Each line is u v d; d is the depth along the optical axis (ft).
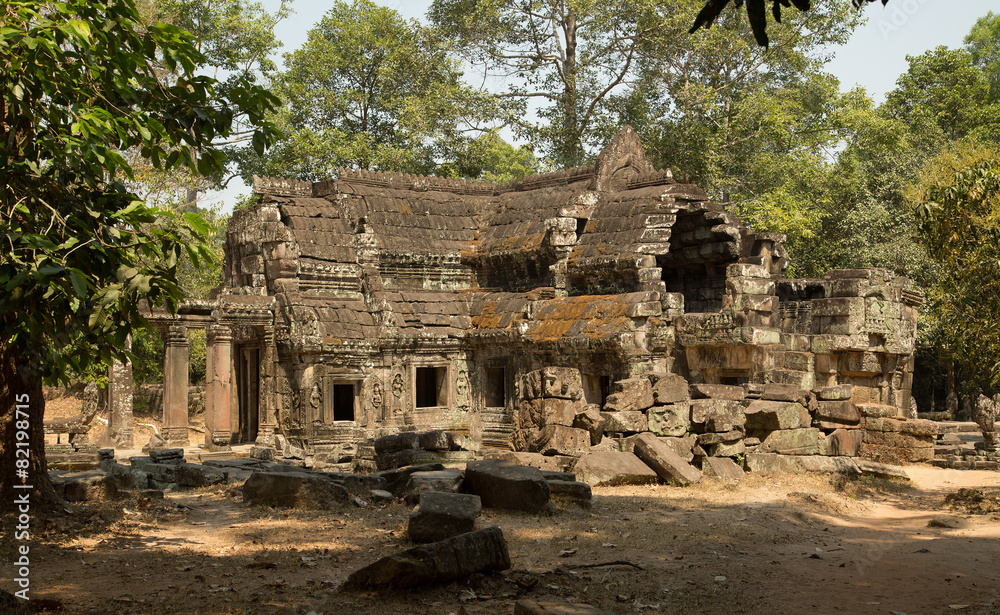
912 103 174.50
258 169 152.25
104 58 38.68
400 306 103.45
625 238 98.84
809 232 131.95
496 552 36.70
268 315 98.73
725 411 75.10
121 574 36.81
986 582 38.34
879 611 33.73
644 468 67.87
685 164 138.92
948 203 68.39
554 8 153.89
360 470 73.82
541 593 35.09
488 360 104.42
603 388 97.04
